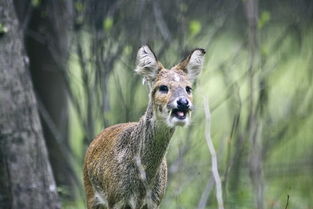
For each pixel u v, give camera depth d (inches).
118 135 466.3
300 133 853.8
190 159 650.2
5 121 531.2
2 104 529.0
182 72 456.8
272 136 727.1
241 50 707.4
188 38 644.1
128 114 611.5
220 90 736.3
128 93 621.9
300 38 724.7
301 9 724.0
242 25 735.7
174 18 639.8
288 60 737.6
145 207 454.0
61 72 664.4
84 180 502.3
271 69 686.5
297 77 792.9
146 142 441.4
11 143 533.6
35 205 541.3
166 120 430.0
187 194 676.1
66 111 733.3
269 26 740.0
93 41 616.1
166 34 624.1
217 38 696.4
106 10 625.0
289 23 733.3
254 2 442.9
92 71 621.0
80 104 636.7
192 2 667.4
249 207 615.8
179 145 580.4
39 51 717.3
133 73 618.5
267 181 745.6
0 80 527.5
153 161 442.9
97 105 613.9
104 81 608.7
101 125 613.3
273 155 821.2
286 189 704.4
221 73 713.6
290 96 770.8
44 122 709.9
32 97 542.3
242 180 673.6
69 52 640.4
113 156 457.1
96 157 477.7
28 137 537.3
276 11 745.0
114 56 617.0
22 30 631.8
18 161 536.1
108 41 631.8
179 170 575.5
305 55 739.4
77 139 873.5
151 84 454.9
